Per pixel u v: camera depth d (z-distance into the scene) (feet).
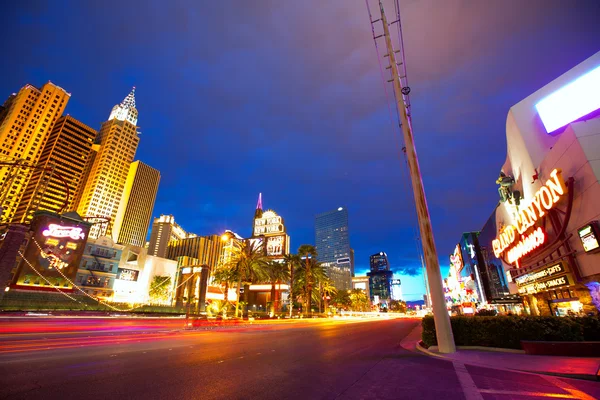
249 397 19.53
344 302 398.21
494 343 40.04
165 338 54.24
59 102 570.46
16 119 512.22
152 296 271.49
